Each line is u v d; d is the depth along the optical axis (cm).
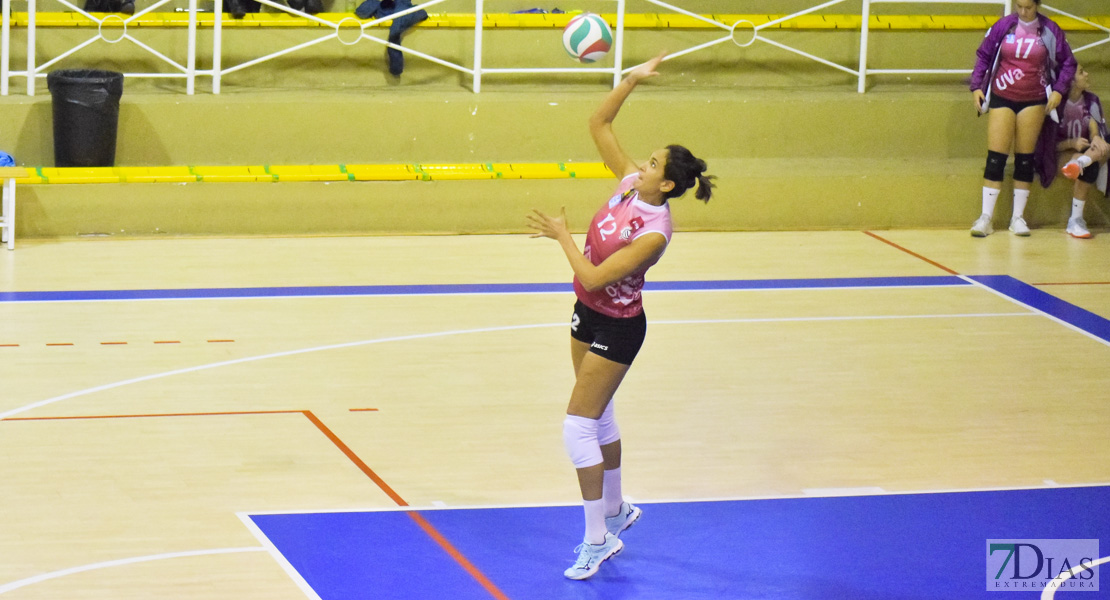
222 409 1513
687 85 2803
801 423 1534
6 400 1509
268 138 2459
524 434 1474
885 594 1112
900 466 1406
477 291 2086
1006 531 1245
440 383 1638
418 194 2448
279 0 2684
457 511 1254
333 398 1567
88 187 2308
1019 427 1540
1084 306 2095
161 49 2595
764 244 2467
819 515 1272
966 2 2814
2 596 1045
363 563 1135
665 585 1123
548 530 1221
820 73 2875
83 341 1747
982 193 2600
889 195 2616
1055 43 2475
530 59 2736
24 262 2142
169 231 2366
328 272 2164
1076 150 2583
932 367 1766
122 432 1426
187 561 1122
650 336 1866
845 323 1966
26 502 1230
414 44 2686
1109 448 1477
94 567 1104
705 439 1473
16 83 2519
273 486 1296
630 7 2830
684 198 2544
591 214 2519
